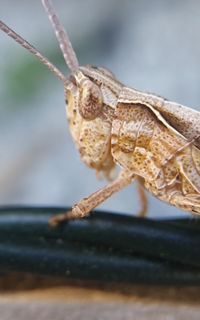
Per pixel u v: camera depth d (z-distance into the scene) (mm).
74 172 92
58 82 102
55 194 90
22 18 116
